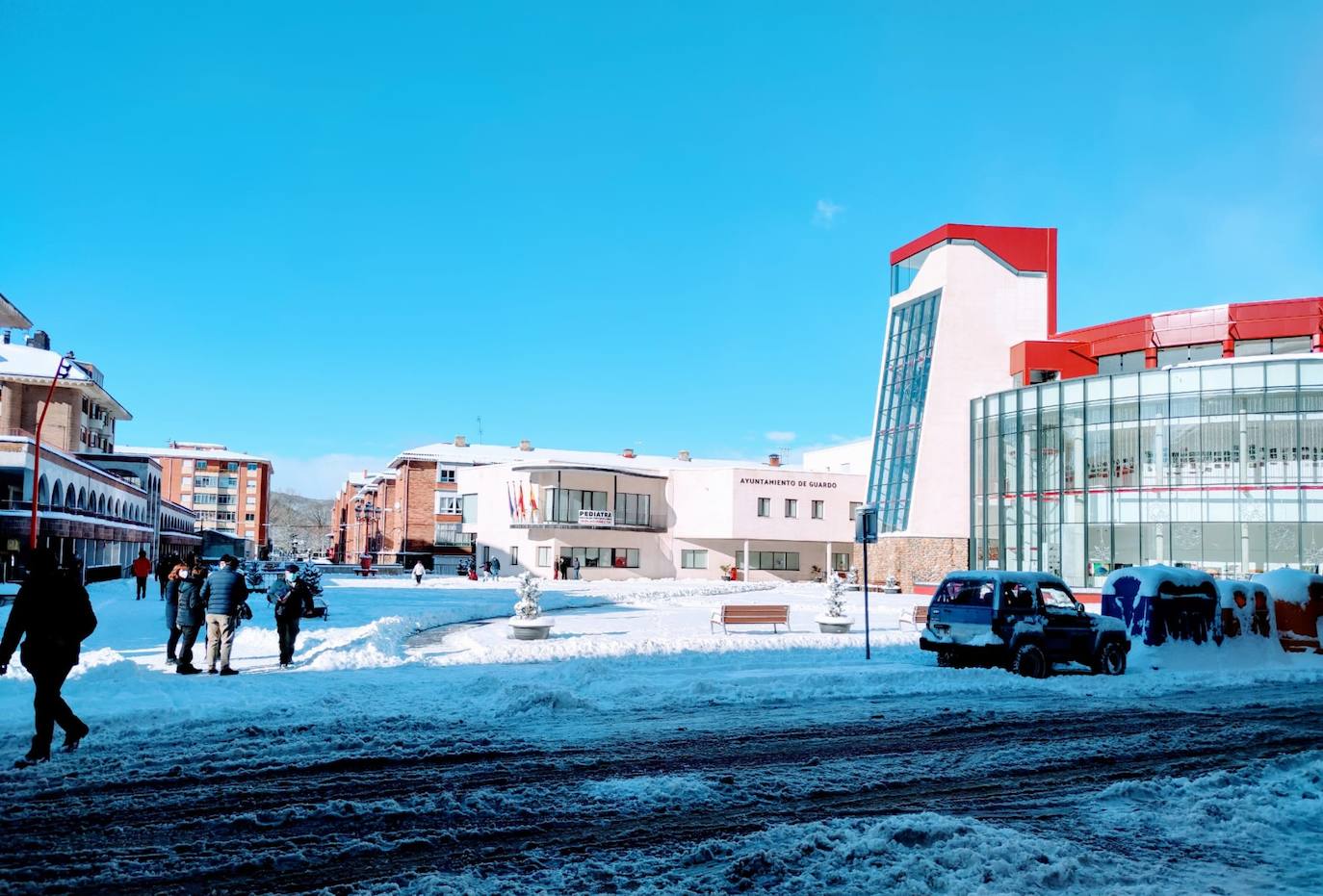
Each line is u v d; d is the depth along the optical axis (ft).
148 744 30.58
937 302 186.70
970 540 162.71
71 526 149.89
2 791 24.68
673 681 48.62
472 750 31.17
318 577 85.66
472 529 231.91
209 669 47.88
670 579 218.79
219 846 20.85
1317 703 47.52
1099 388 138.31
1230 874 20.06
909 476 183.93
